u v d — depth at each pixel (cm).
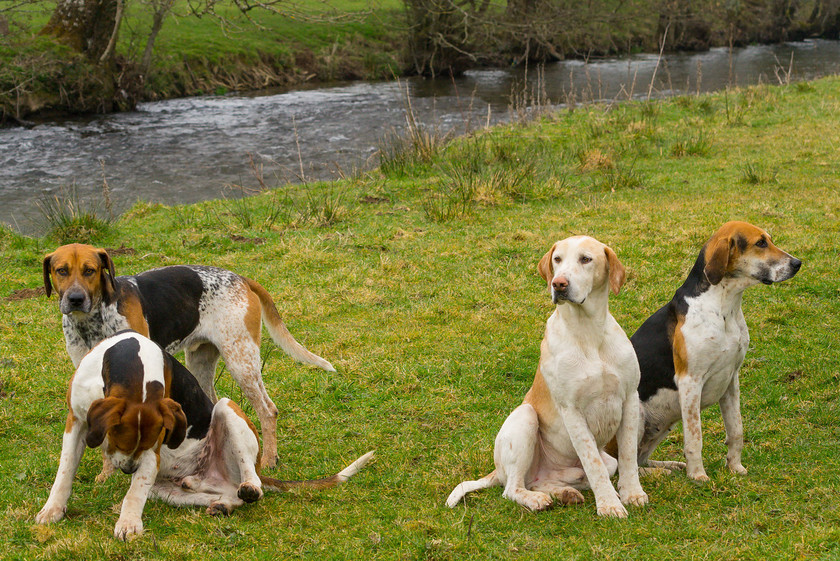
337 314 820
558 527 421
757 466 499
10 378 650
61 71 2384
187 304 535
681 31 4097
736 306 486
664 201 1158
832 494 442
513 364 691
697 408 481
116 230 1105
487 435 565
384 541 414
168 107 2577
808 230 982
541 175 1298
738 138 1572
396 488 490
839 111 1742
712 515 429
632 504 443
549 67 3456
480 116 2272
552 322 459
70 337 507
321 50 3319
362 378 671
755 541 391
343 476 495
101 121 2306
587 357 440
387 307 835
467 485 468
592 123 1747
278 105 2591
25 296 864
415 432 577
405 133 1723
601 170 1375
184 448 461
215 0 2070
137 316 504
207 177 1659
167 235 1091
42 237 1116
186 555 397
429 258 966
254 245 1032
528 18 3148
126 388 409
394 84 3058
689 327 480
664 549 389
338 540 417
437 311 815
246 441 459
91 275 493
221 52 3033
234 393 650
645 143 1563
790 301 796
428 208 1143
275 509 453
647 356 507
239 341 546
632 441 450
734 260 473
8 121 2244
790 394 617
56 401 623
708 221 1029
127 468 408
